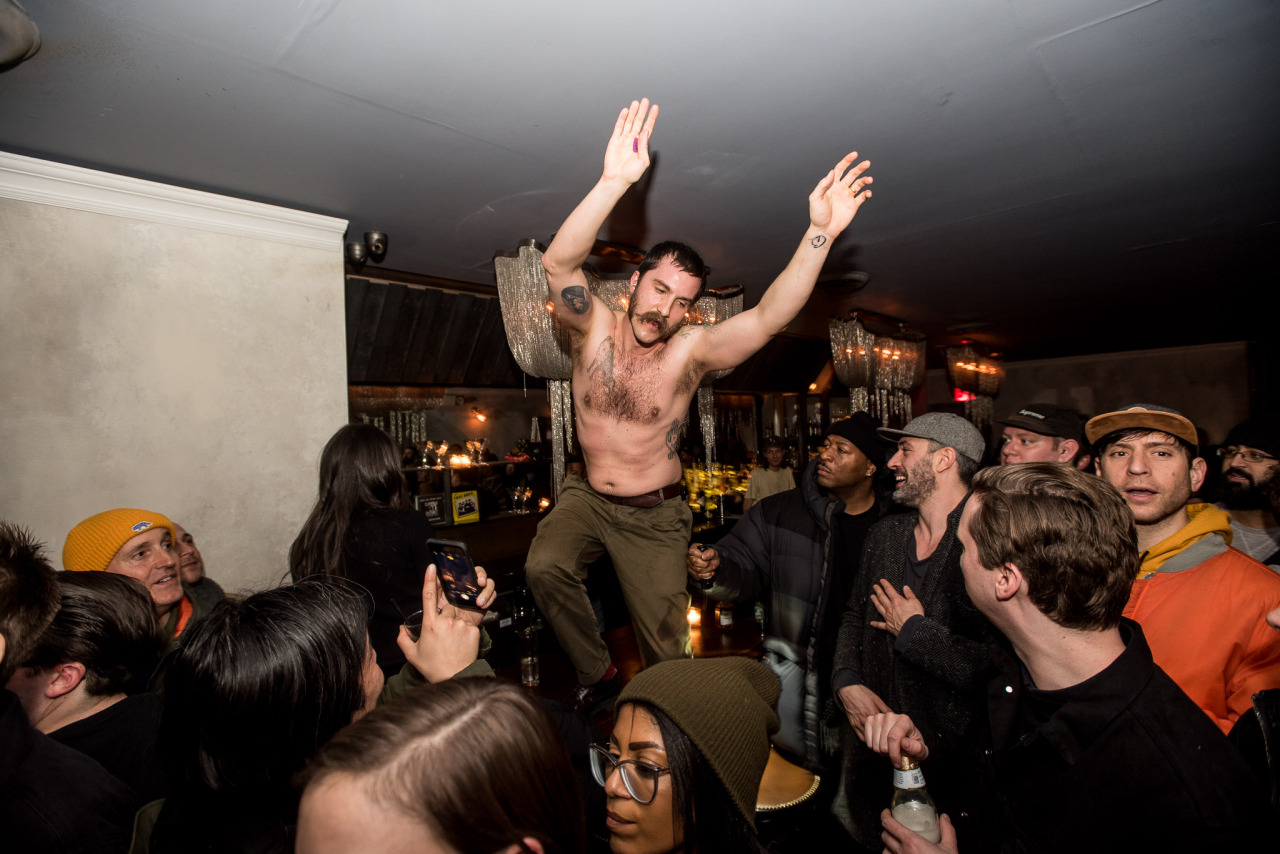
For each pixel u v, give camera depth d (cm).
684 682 84
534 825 58
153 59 174
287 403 289
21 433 232
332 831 54
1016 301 546
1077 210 322
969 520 109
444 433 480
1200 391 823
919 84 198
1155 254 405
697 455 647
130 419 253
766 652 252
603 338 225
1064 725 95
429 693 61
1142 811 87
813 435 769
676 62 181
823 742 218
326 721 81
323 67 179
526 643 269
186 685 79
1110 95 208
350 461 192
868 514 231
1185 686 137
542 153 238
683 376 226
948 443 171
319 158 238
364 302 388
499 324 454
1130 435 155
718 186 275
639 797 81
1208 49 183
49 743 91
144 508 255
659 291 207
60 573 118
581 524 229
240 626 81
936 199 302
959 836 120
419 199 283
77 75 180
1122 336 749
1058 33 174
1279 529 188
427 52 174
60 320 239
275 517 285
